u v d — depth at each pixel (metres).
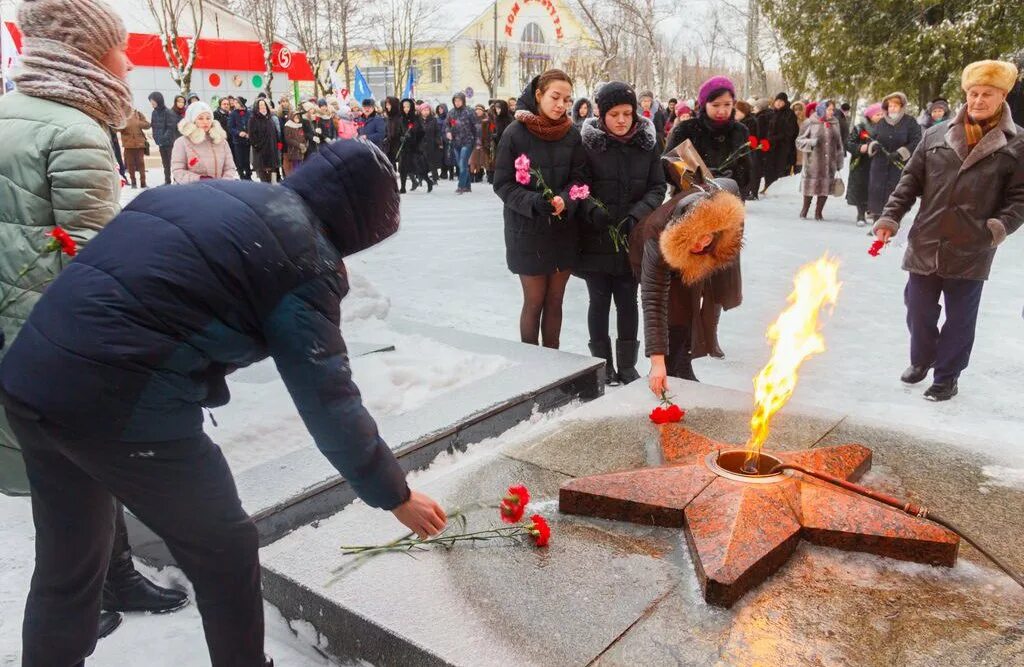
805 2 19.17
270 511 2.60
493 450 3.04
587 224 4.34
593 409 3.41
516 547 2.36
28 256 2.26
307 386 1.58
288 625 2.28
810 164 10.63
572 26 44.81
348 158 1.63
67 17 2.23
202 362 1.54
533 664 1.87
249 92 26.17
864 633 1.96
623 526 2.46
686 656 1.89
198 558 1.70
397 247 8.99
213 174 6.93
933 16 17.59
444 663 1.89
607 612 2.05
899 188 4.32
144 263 1.48
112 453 1.53
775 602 2.08
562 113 4.22
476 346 4.41
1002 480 2.74
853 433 3.13
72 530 1.69
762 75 27.08
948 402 4.25
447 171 17.75
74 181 2.22
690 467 2.59
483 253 8.59
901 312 6.00
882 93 18.28
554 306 4.59
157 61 23.81
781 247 8.65
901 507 2.20
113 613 2.37
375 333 4.66
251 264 1.51
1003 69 3.82
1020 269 7.71
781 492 2.40
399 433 3.18
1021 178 3.90
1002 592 2.12
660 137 11.82
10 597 2.48
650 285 3.34
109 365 1.45
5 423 2.35
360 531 2.46
